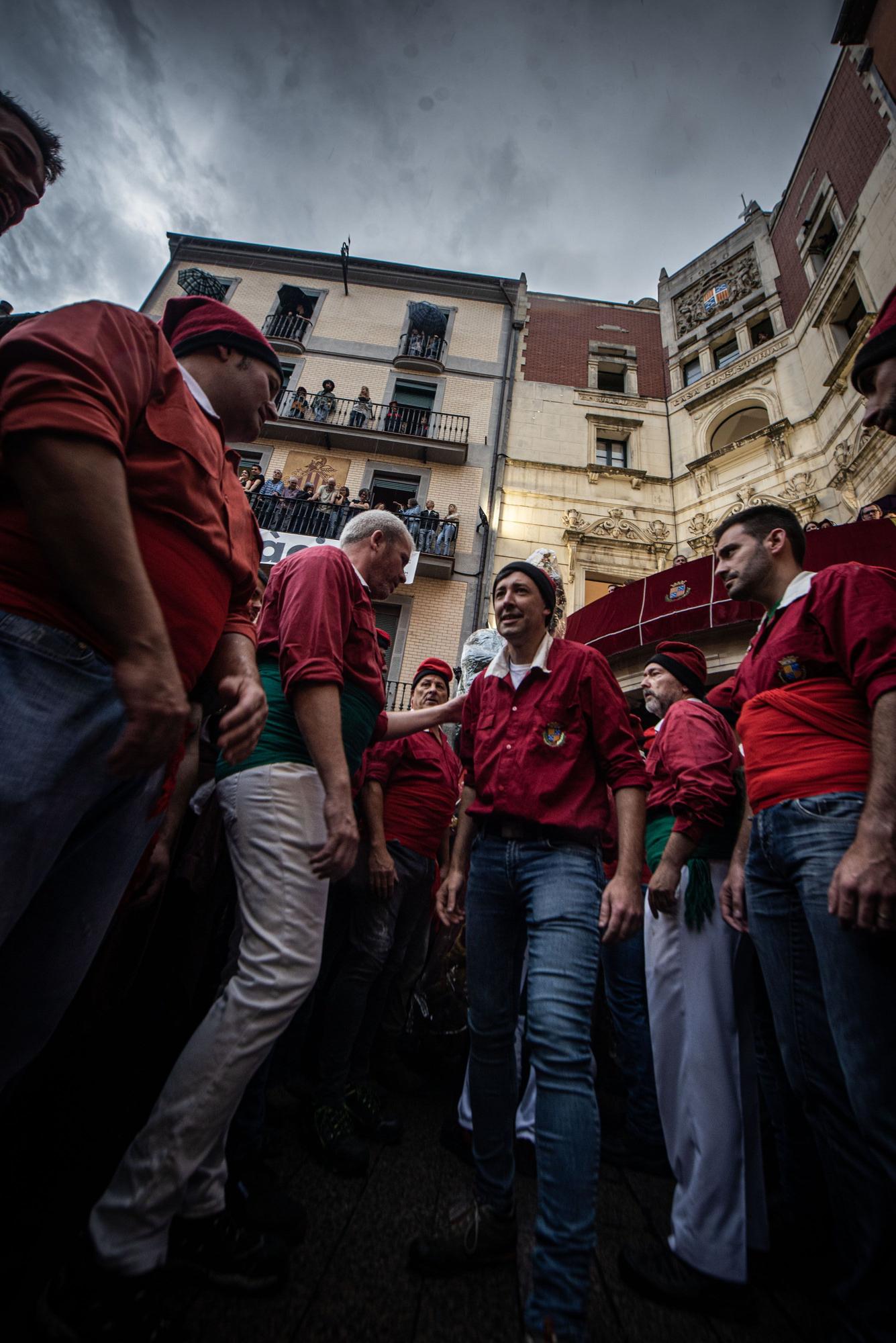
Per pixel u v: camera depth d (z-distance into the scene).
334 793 1.24
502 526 11.95
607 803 1.58
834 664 1.37
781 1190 1.69
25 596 0.72
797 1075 1.29
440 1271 1.28
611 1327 1.21
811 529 7.94
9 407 0.70
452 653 10.65
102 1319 0.89
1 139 1.17
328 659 1.34
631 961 2.35
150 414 0.92
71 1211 1.25
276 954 1.20
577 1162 1.13
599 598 11.23
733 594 1.74
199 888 1.77
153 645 0.72
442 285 14.50
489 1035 1.50
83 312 0.83
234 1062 1.10
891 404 1.20
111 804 0.95
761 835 1.40
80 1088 1.53
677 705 2.01
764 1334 1.23
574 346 14.30
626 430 13.20
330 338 13.41
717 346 13.66
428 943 3.16
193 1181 1.16
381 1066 2.73
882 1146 1.02
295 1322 1.08
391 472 12.10
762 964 1.41
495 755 1.63
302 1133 1.88
